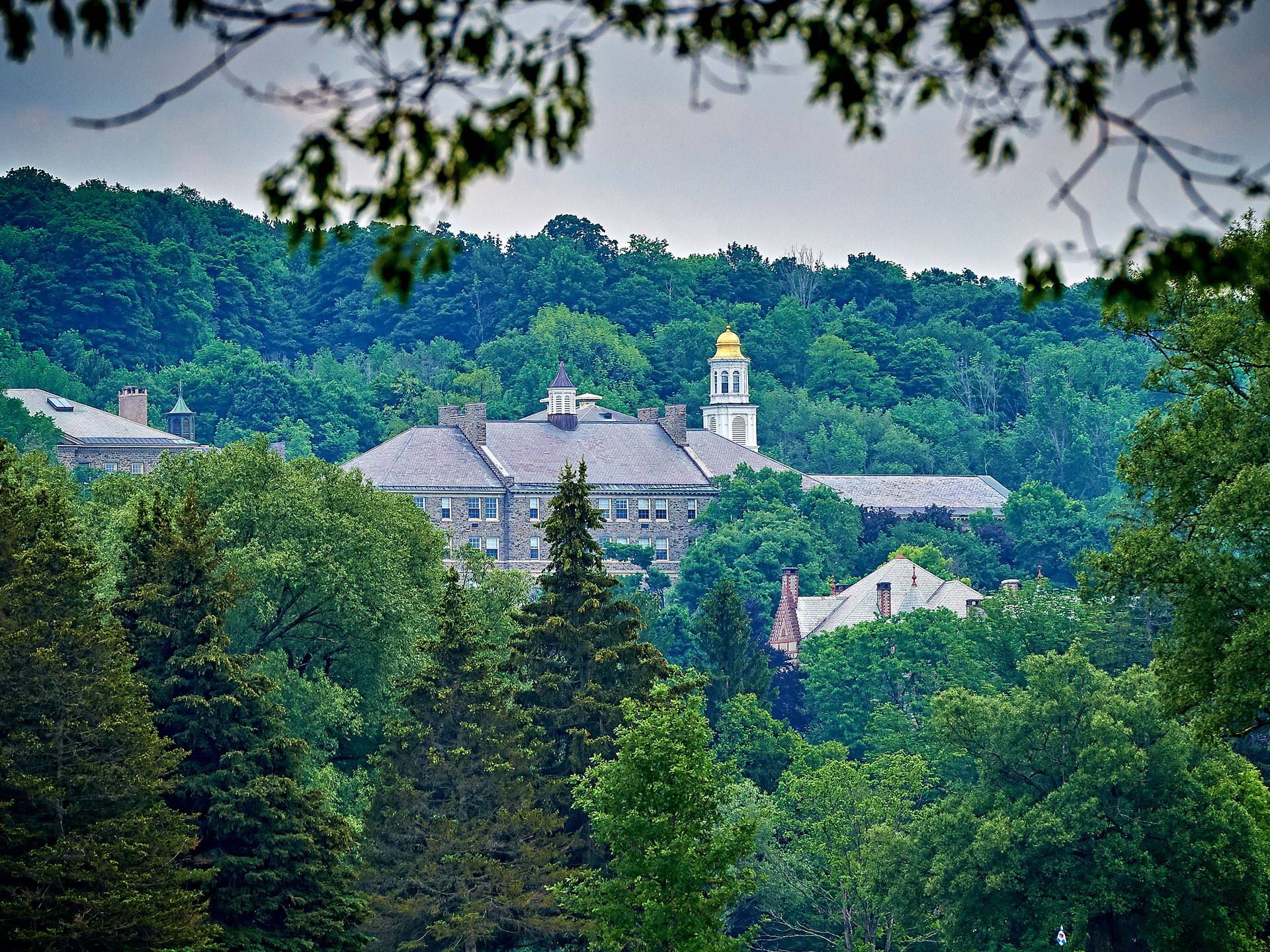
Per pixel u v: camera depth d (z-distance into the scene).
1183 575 156.12
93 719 169.50
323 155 48.09
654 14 48.59
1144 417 170.25
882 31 48.66
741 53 48.72
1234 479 154.88
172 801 193.50
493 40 48.00
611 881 193.00
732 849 193.25
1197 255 48.66
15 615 175.38
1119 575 162.62
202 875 175.00
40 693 166.12
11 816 158.12
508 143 48.72
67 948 154.88
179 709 196.12
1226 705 147.12
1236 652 145.12
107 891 156.25
